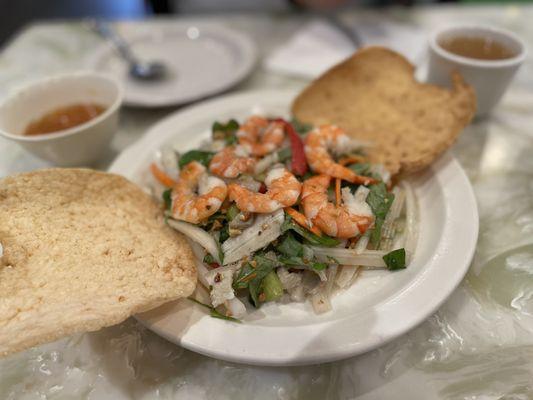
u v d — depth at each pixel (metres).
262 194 0.25
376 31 0.48
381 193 0.27
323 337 0.20
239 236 0.25
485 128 0.36
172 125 0.34
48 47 0.51
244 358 0.19
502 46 0.35
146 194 0.28
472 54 0.36
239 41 0.46
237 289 0.24
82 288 0.20
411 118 0.32
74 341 0.24
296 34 0.50
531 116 0.36
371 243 0.26
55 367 0.23
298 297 0.24
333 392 0.21
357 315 0.21
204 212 0.24
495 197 0.30
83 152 0.32
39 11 0.89
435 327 0.23
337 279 0.25
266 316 0.23
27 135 0.33
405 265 0.24
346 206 0.25
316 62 0.44
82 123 0.34
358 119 0.33
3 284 0.20
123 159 0.31
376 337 0.20
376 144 0.30
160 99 0.38
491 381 0.20
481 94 0.34
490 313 0.23
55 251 0.22
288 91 0.37
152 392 0.21
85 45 0.51
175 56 0.46
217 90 0.39
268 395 0.21
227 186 0.26
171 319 0.21
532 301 0.23
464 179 0.27
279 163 0.28
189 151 0.30
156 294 0.20
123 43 0.47
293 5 0.58
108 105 0.35
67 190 0.25
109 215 0.25
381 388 0.21
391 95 0.34
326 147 0.29
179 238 0.26
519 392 0.20
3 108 0.31
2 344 0.18
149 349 0.23
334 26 0.50
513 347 0.22
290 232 0.25
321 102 0.35
